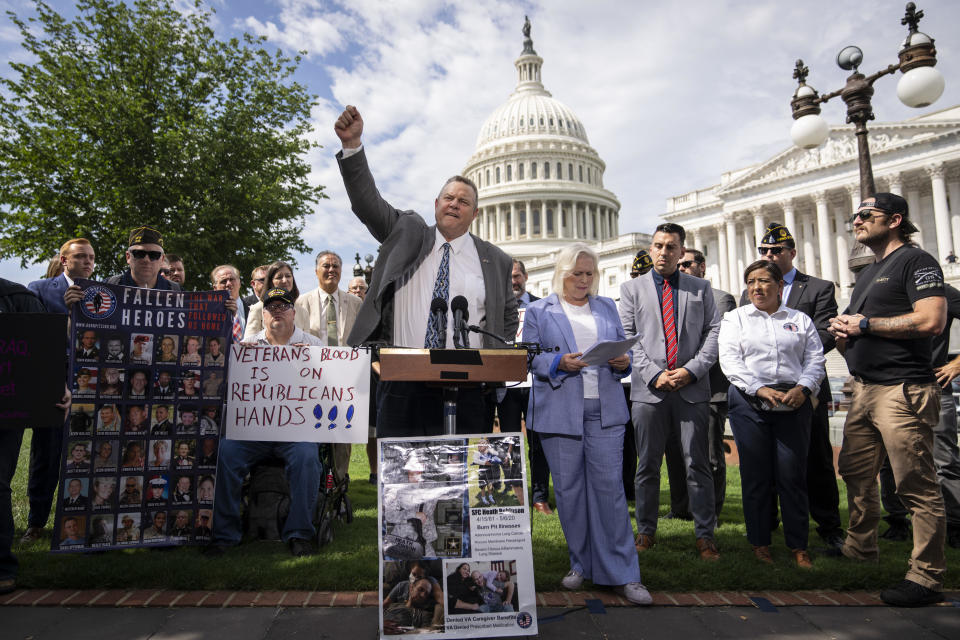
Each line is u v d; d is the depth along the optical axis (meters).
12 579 3.53
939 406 3.73
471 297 3.63
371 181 3.46
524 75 96.94
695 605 3.44
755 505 4.20
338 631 3.02
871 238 4.12
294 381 4.31
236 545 4.45
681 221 61.56
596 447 3.69
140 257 4.79
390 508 2.96
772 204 52.84
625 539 3.57
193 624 3.09
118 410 4.12
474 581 2.90
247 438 4.24
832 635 3.07
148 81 17.75
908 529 4.98
